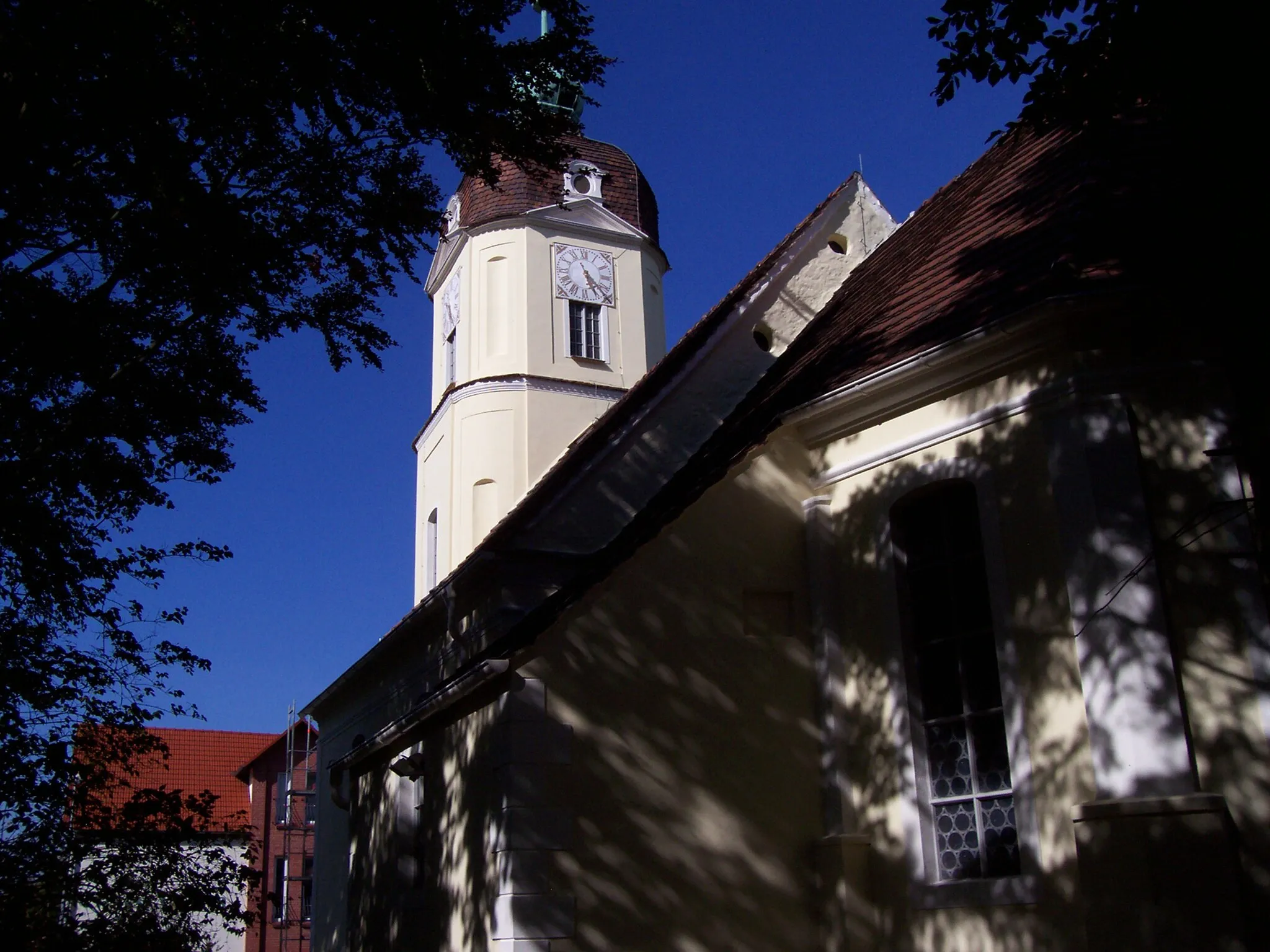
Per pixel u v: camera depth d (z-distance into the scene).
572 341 25.77
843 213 19.89
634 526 14.23
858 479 11.95
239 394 11.95
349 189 11.25
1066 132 13.55
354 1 9.82
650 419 18.11
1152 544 9.39
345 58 10.27
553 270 25.95
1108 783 9.08
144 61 9.21
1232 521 9.32
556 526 17.19
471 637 17.75
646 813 10.90
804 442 12.60
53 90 8.91
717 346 18.64
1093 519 9.59
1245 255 8.44
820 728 11.66
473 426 24.81
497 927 10.53
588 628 11.25
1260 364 8.47
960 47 10.05
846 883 10.84
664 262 28.20
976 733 10.52
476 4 10.70
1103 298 9.88
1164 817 8.66
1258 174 8.37
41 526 11.05
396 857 15.22
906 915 10.55
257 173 11.02
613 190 27.27
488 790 11.40
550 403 24.88
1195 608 9.23
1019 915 9.62
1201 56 8.62
